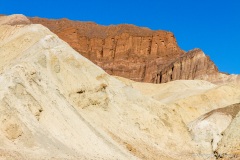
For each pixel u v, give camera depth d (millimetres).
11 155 43938
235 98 127250
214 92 126812
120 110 75438
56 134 54719
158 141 75188
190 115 113438
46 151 49094
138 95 80750
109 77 79125
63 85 68312
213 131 81125
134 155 63812
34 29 80812
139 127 75250
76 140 56562
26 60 66125
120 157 58812
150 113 79188
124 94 78938
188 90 145875
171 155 72438
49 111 57500
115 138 66688
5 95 52438
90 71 75250
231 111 88000
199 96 123688
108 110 73062
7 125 49000
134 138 70875
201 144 78812
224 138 78438
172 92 145750
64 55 73000
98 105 72250
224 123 84562
